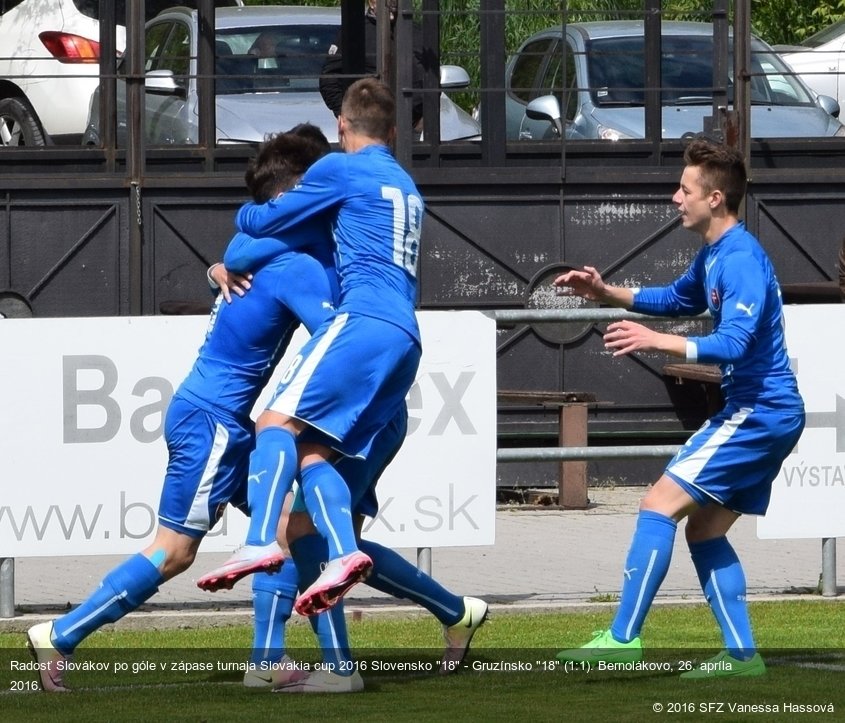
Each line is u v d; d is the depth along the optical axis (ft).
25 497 89.97
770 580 106.83
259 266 70.49
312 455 67.87
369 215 68.95
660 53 165.17
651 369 159.74
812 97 186.39
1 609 92.68
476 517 93.25
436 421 92.79
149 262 157.89
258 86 176.04
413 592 74.28
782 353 72.38
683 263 159.33
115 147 164.35
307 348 67.51
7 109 185.26
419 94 166.30
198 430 70.13
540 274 158.20
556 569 111.45
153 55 180.34
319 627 71.31
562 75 165.89
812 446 96.17
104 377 90.33
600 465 162.30
